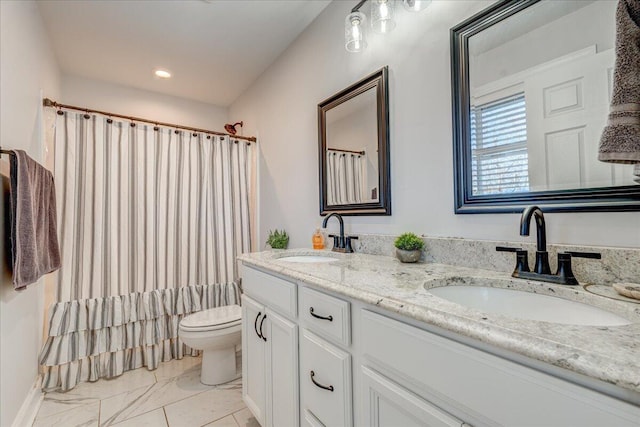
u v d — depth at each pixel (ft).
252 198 9.19
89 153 6.85
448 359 1.92
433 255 3.97
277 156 7.99
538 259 2.81
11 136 4.69
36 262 4.63
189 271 7.90
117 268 6.98
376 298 2.44
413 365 2.16
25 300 5.31
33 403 5.42
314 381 3.29
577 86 2.82
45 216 5.36
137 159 7.42
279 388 4.05
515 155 3.26
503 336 1.63
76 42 7.04
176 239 7.79
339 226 5.81
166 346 7.54
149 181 7.54
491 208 3.44
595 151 2.71
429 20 4.15
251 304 4.86
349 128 5.49
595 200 2.71
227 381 6.50
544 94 3.05
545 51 3.04
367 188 5.11
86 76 8.68
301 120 6.97
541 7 3.07
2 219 4.44
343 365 2.85
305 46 6.78
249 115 9.51
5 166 4.56
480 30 3.58
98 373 6.61
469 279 3.09
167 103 10.06
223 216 8.50
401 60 4.55
